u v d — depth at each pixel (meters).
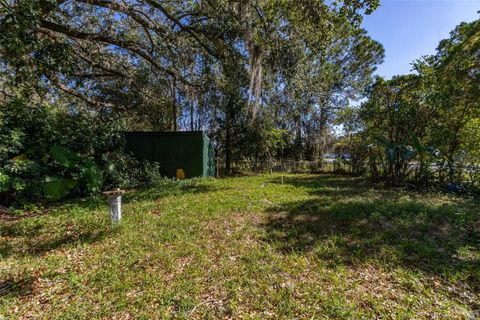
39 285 2.30
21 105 5.77
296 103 11.98
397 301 1.99
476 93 6.17
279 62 8.23
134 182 7.56
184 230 3.61
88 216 4.36
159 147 9.09
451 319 1.78
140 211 4.63
